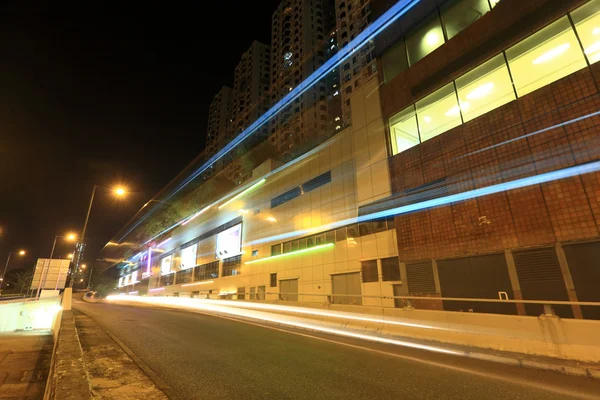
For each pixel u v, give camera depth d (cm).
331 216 2195
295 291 2400
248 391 467
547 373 628
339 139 2236
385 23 1883
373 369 629
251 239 3136
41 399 479
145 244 7200
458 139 1367
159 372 550
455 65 1438
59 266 2948
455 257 1282
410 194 1535
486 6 1369
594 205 945
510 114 1200
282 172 2823
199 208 4719
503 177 1179
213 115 12962
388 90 1794
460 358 758
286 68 8894
